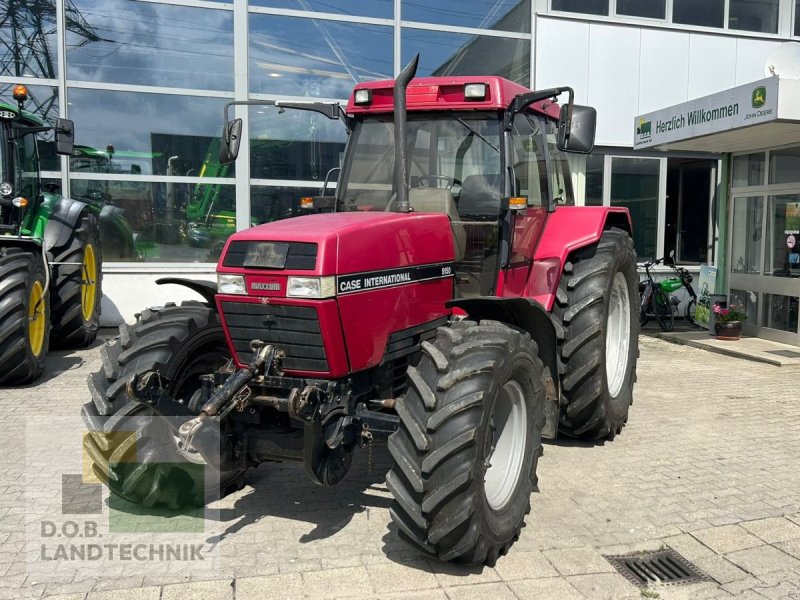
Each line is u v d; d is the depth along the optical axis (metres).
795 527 3.75
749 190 9.53
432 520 3.01
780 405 6.23
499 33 10.91
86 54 9.60
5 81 9.45
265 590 3.04
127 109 9.76
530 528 3.70
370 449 3.70
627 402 5.34
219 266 3.35
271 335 3.27
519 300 3.67
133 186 9.84
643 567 3.32
